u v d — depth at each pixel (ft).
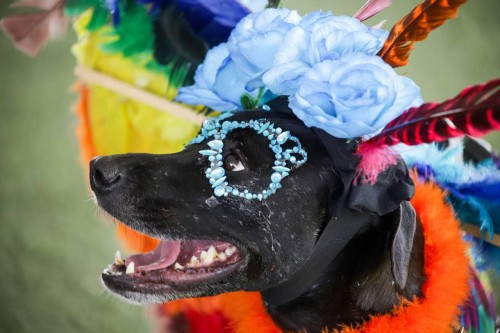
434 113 4.47
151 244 7.17
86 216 11.31
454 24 13.42
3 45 13.57
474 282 5.94
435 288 5.38
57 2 6.50
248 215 5.16
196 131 7.00
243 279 5.40
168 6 6.63
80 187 11.61
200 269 5.42
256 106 5.41
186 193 5.22
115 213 5.26
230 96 5.38
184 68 6.77
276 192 5.10
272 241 5.19
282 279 5.34
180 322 7.06
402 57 4.83
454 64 12.82
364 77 4.50
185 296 5.42
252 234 5.21
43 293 10.61
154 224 5.24
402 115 4.65
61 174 11.78
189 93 5.47
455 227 5.74
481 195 6.19
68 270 10.79
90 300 10.48
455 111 4.37
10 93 12.89
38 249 11.03
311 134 5.12
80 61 7.22
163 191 5.22
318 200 5.12
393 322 5.28
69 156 11.98
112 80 7.06
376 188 4.74
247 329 6.06
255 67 5.02
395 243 4.95
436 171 6.27
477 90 4.36
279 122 5.15
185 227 5.24
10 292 10.64
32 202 11.52
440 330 5.24
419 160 6.26
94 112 7.27
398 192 4.72
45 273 10.79
